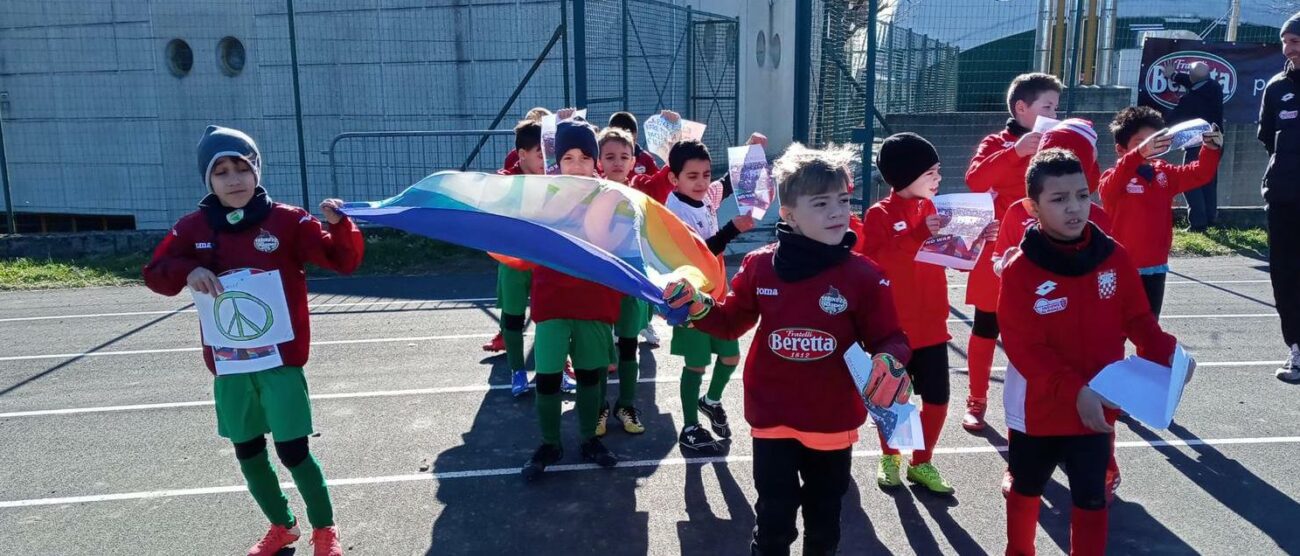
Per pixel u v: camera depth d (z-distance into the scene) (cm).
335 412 556
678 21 1536
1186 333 716
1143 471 447
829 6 1266
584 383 454
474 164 1359
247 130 1438
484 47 1330
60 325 827
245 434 350
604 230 338
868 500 418
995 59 1484
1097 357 306
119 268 1095
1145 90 1132
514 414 548
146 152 1491
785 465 298
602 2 1301
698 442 481
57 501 440
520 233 331
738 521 402
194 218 346
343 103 1397
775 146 2077
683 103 1573
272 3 1394
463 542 388
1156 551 367
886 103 1398
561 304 439
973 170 464
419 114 1372
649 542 385
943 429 506
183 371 664
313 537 371
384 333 758
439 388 602
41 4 1487
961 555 367
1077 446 307
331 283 986
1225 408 536
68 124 1519
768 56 1989
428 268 1064
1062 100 1325
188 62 1463
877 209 400
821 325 288
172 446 510
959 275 970
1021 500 325
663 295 293
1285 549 368
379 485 447
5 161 1155
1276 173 562
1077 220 295
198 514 423
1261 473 443
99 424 550
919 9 1423
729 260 1039
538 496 431
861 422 302
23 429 545
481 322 793
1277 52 1113
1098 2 1425
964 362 645
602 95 1325
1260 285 898
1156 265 469
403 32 1355
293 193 1433
